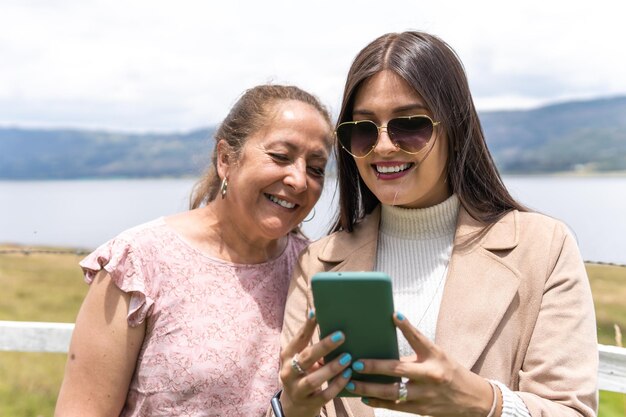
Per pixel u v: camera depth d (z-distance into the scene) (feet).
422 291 7.02
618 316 11.70
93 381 7.68
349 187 7.78
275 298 8.39
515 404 5.77
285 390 6.09
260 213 8.01
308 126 7.92
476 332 6.49
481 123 7.31
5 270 29.76
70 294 27.76
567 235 6.70
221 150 8.28
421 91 6.73
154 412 7.69
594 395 6.02
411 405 5.71
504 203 7.25
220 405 7.70
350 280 5.40
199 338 7.74
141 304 7.63
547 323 6.30
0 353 21.86
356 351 5.71
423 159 6.82
